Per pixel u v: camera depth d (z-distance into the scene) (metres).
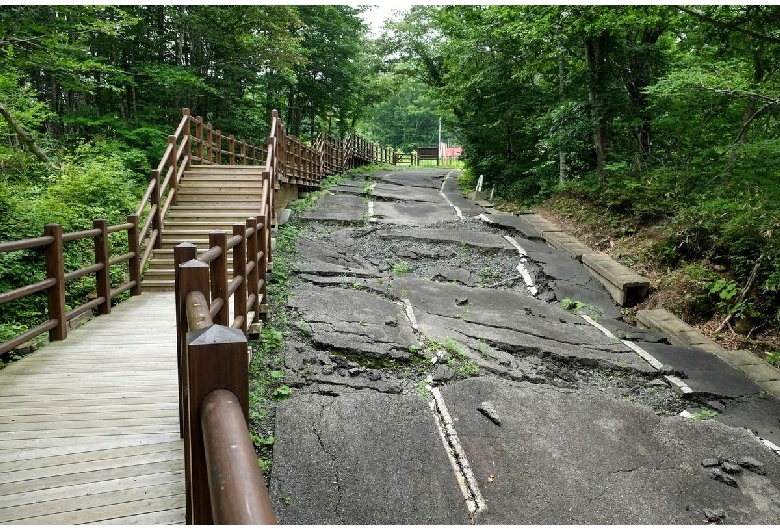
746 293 7.55
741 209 8.16
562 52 12.96
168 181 9.23
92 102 16.83
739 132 9.58
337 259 9.29
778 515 3.80
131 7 15.41
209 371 1.26
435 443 4.37
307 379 5.23
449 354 5.96
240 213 9.03
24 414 3.66
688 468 4.26
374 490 3.79
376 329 6.43
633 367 6.10
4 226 7.29
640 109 12.42
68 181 9.46
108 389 4.07
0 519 2.60
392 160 40.88
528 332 6.80
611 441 4.56
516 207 14.79
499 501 3.76
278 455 4.08
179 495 2.83
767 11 6.88
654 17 8.77
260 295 6.29
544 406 5.02
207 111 19.42
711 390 5.65
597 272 9.16
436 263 9.60
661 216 10.14
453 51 16.34
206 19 16.77
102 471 3.02
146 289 7.64
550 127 14.02
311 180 15.78
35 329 4.77
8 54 8.54
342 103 27.17
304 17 22.86
